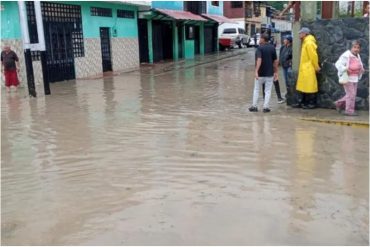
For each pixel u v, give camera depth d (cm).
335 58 996
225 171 602
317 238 413
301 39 1013
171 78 1848
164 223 448
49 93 1394
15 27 1630
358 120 886
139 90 1459
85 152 708
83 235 429
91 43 2056
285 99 1161
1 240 422
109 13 2219
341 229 431
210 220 452
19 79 1638
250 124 888
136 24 2512
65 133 841
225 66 2436
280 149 704
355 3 1191
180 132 827
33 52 1669
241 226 438
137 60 2525
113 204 499
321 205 488
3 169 635
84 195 528
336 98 1010
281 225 440
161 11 2605
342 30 979
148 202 502
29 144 769
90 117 988
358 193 521
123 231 434
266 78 1005
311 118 925
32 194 536
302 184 552
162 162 646
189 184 555
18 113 1059
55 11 1794
